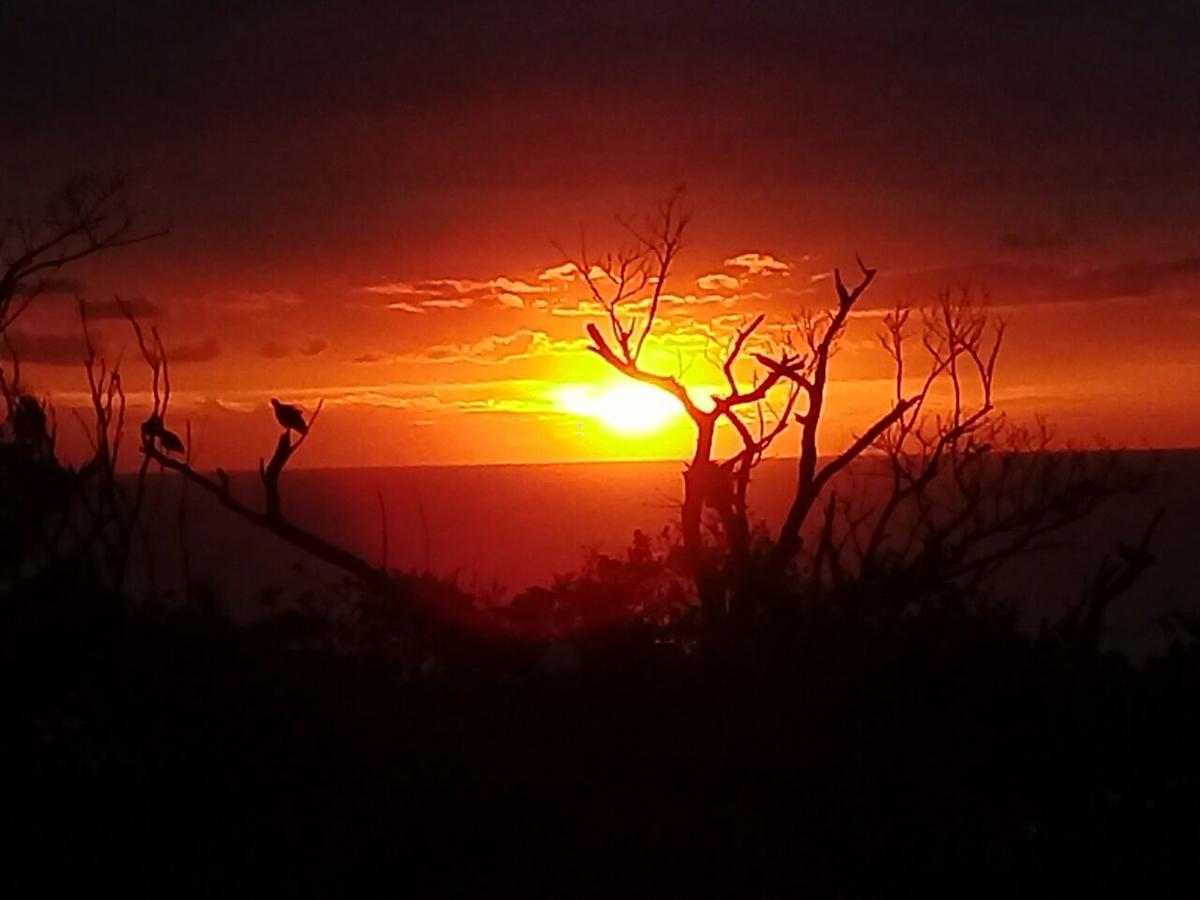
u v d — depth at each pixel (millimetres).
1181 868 10961
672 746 13758
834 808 12336
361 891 10617
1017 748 12945
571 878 10953
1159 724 12680
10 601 13172
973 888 10930
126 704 12828
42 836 10742
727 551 19938
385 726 13930
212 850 10945
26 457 14211
